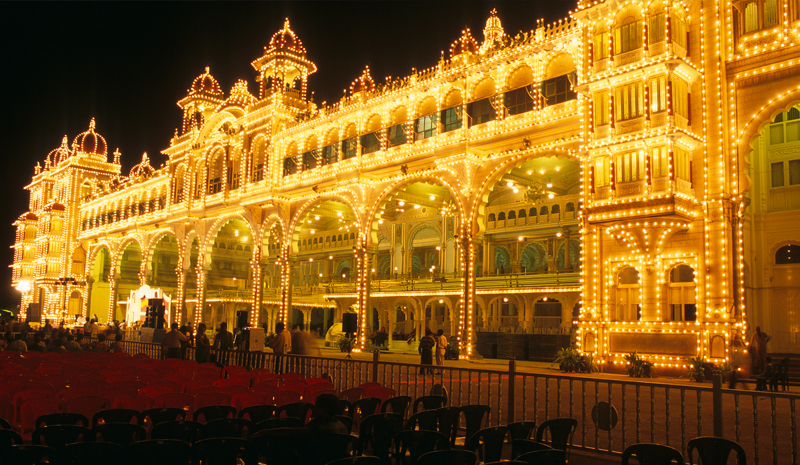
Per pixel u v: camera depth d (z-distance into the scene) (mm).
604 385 19953
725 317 21656
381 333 40562
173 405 9992
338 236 64062
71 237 72312
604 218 23469
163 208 57031
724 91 23078
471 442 7957
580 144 26562
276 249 70875
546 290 38406
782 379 18547
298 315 63656
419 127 34156
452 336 41562
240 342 32000
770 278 25844
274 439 7395
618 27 24125
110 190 66938
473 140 30656
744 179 22438
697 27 23781
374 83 37938
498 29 38281
